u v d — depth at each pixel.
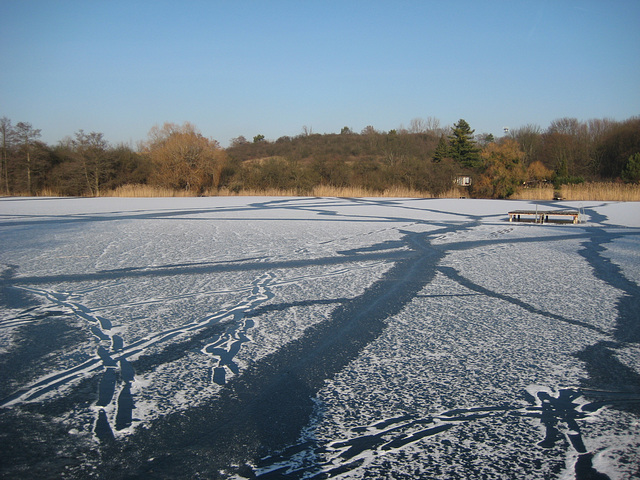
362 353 3.95
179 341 4.23
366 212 17.28
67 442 2.67
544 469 2.41
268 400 3.15
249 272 7.02
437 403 3.11
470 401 3.13
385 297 5.66
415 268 7.33
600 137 46.00
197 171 30.84
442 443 2.66
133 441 2.67
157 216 15.72
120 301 5.49
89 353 3.96
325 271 7.09
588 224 13.69
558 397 3.19
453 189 30.09
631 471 2.39
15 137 33.25
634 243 10.03
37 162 33.44
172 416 2.95
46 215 16.16
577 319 4.84
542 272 7.08
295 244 9.65
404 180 31.38
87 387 3.35
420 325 4.65
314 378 3.48
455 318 4.87
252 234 11.18
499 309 5.19
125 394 3.24
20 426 2.84
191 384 3.39
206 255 8.41
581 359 3.82
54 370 3.63
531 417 2.93
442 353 3.95
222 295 5.75
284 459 2.51
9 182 33.59
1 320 4.83
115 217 15.41
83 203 22.72
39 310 5.16
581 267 7.46
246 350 4.02
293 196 28.97
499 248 9.30
